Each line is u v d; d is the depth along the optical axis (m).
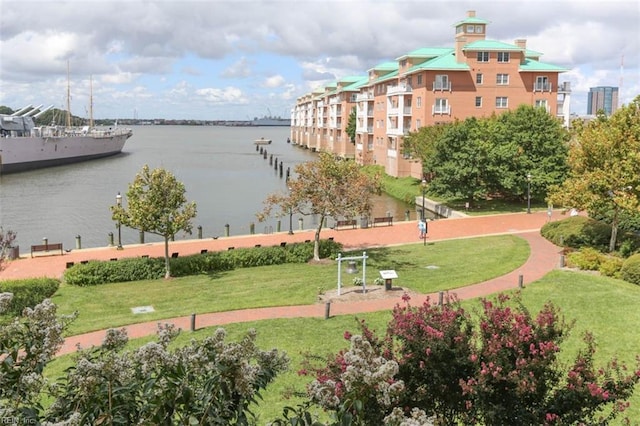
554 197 32.50
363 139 91.44
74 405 5.80
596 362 16.84
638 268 25.11
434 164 52.97
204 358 5.79
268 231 47.56
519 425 8.82
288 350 18.42
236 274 30.64
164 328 6.50
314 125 153.38
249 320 22.05
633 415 13.40
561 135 52.62
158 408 5.68
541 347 8.82
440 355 9.13
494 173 50.41
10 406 5.65
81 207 60.44
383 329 20.56
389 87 78.38
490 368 8.83
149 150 163.62
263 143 187.75
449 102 67.44
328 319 21.92
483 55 67.25
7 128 104.31
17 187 76.44
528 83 68.50
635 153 28.45
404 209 57.53
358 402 5.85
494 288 25.78
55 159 107.00
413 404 9.07
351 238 40.75
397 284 27.22
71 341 20.02
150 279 29.91
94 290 27.61
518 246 34.94
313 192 32.22
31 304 24.48
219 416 5.76
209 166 112.06
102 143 127.12
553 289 24.80
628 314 20.98
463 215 48.94
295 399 14.37
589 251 28.94
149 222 29.11
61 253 36.72
